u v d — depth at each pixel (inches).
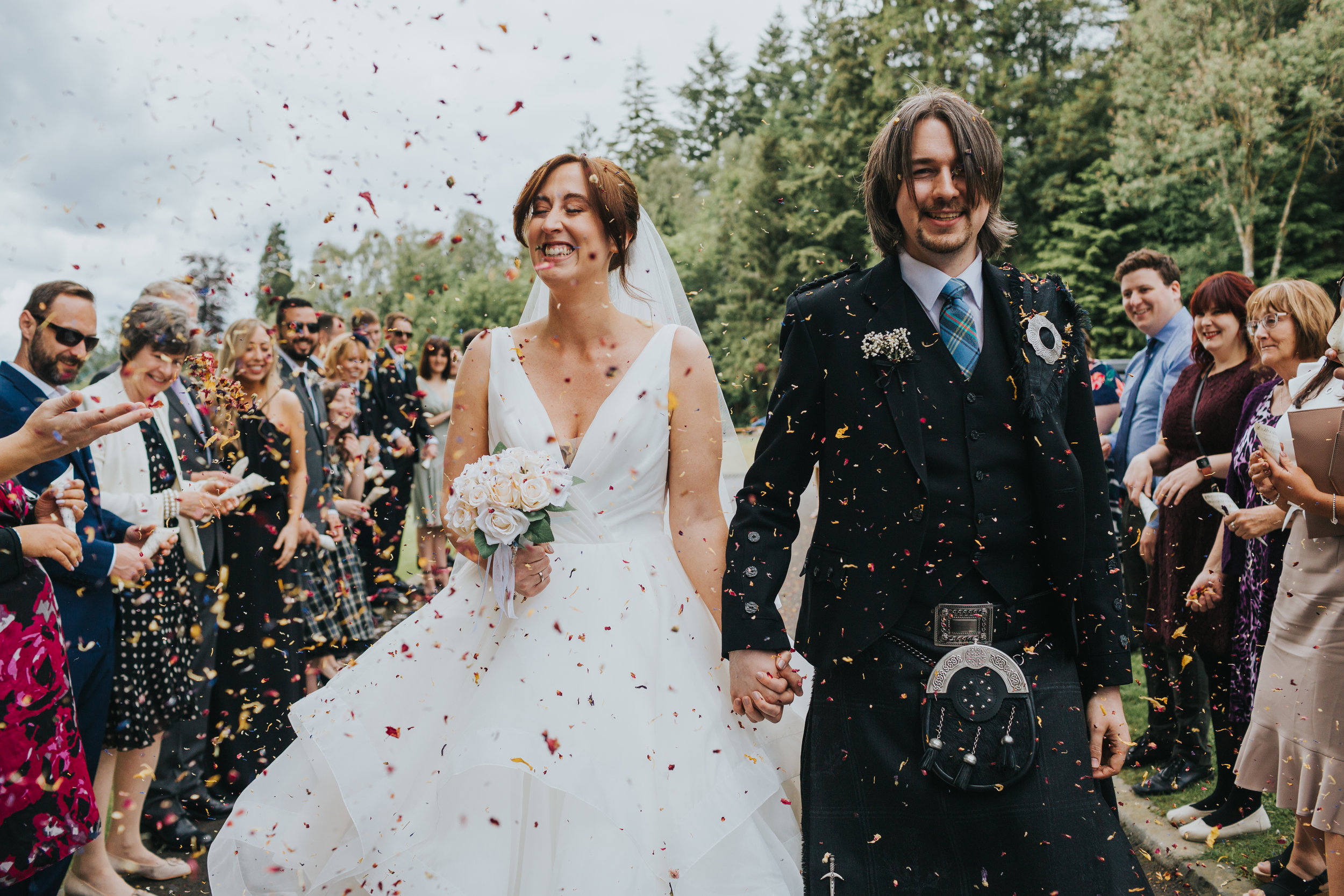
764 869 78.4
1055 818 71.2
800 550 162.9
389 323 287.6
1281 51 960.3
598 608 85.6
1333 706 94.0
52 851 85.0
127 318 118.8
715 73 1895.9
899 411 76.5
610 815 73.8
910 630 75.9
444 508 93.4
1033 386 75.6
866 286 80.4
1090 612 76.6
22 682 83.1
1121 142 1007.6
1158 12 1039.0
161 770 136.7
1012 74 1147.9
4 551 82.4
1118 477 183.9
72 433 77.4
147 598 117.1
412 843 76.2
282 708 151.3
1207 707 155.9
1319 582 95.8
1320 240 991.0
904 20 1133.7
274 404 157.8
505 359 93.8
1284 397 113.7
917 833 73.2
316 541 169.8
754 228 1111.0
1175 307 173.2
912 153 76.0
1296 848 106.0
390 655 89.8
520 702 79.6
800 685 80.1
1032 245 1111.6
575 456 89.4
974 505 75.5
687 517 92.1
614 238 93.4
